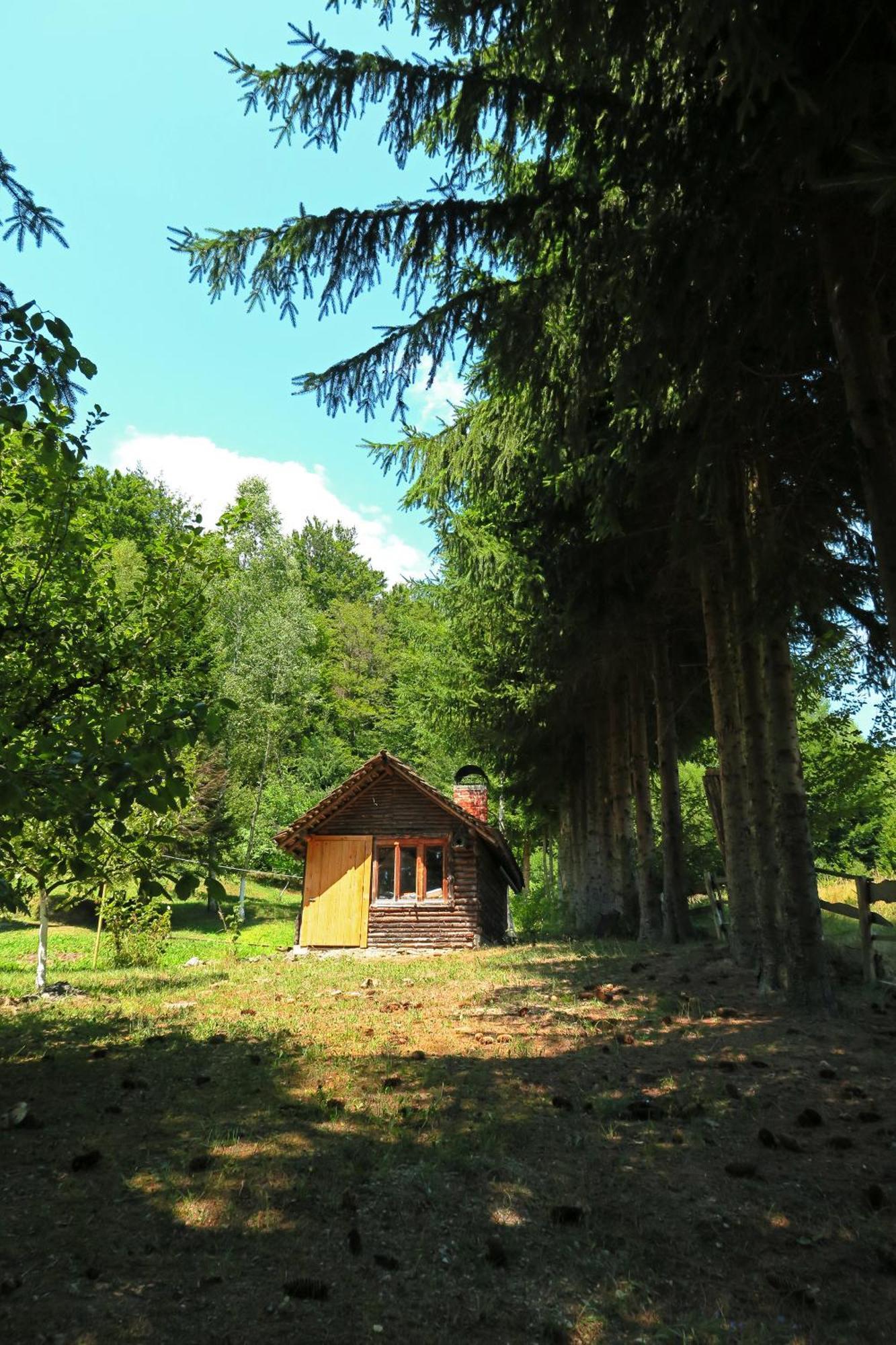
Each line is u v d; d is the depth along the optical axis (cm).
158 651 649
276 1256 319
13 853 527
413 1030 786
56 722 566
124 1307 279
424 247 588
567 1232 350
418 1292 299
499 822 3275
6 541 618
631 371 595
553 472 1052
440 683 2067
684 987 973
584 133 576
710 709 2050
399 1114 497
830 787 1512
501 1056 660
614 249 561
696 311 577
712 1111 511
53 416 471
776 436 788
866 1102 530
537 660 1526
